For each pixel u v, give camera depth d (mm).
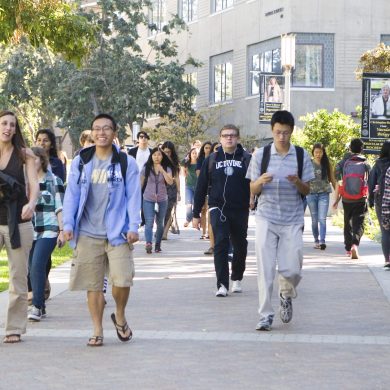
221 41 90438
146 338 18172
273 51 82125
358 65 76562
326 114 65188
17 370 15320
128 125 88188
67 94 85875
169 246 38469
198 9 94812
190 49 96500
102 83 85562
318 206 37156
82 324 19797
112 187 17266
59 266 30609
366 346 17453
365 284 26344
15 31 35188
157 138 87688
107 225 17234
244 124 86375
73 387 14156
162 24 102312
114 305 22438
